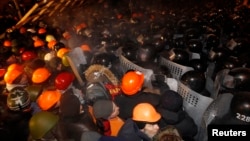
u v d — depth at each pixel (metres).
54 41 8.70
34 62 6.00
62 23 13.71
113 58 5.91
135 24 11.24
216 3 18.41
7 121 4.07
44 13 12.88
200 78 4.59
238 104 3.43
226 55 6.06
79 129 3.57
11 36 9.39
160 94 4.55
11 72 5.38
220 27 10.38
